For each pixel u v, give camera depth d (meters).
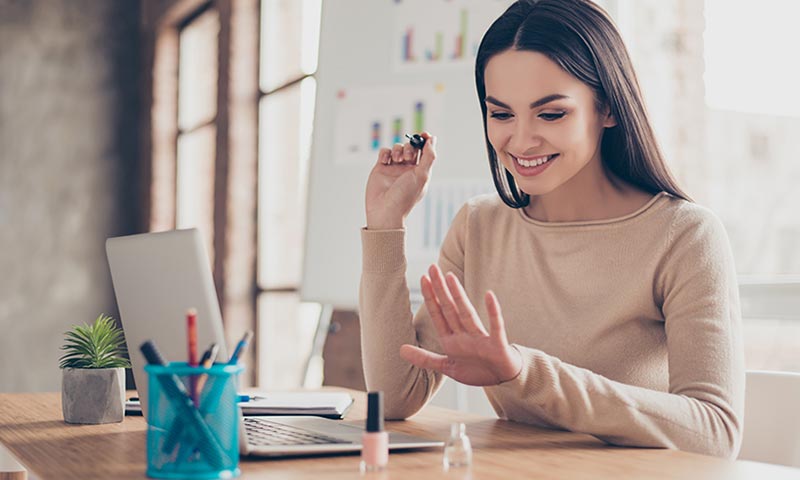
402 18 3.13
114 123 5.95
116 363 1.38
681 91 2.67
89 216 5.85
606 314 1.40
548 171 1.35
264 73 4.82
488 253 1.59
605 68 1.35
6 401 1.67
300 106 4.52
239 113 4.88
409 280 2.90
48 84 5.80
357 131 3.15
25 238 5.70
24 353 5.64
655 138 1.42
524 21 1.33
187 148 5.77
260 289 4.81
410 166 1.51
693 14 2.65
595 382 1.15
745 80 2.49
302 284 3.17
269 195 4.79
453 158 2.94
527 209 1.54
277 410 1.40
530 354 1.12
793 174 2.37
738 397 1.24
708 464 1.03
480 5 3.00
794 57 2.37
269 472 0.95
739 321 1.31
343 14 3.25
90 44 5.90
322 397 1.52
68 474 0.96
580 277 1.44
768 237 2.42
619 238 1.41
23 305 5.66
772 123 2.44
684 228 1.37
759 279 2.44
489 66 1.36
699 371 1.25
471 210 1.63
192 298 0.99
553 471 0.98
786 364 2.38
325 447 1.05
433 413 1.55
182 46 5.84
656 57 2.74
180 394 0.91
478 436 1.25
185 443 0.91
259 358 4.77
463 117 2.96
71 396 1.35
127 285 1.16
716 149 2.57
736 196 2.51
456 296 1.06
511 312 1.52
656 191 1.44
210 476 0.91
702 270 1.32
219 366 0.93
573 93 1.33
